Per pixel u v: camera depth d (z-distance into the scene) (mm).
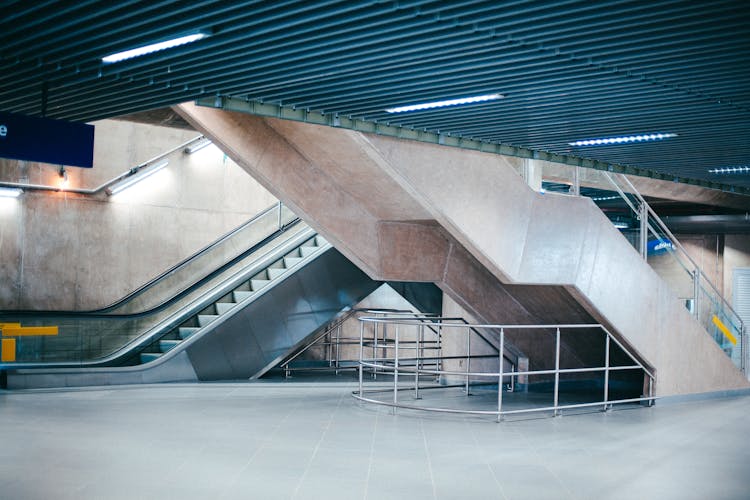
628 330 11891
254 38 6090
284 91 7641
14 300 13578
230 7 5363
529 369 13500
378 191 10328
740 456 8273
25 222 13688
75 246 14211
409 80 7102
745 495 6586
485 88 7227
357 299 14859
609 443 8781
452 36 5852
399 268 11305
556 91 7266
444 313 14281
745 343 14367
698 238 21406
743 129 8688
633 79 6801
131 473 6645
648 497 6414
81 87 7750
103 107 8672
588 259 11414
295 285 13992
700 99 7449
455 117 8469
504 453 7984
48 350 12133
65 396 11180
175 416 9633
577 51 6102
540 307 12648
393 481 6617
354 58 6457
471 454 7867
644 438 9188
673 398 12547
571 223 11211
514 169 10609
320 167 10297
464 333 13828
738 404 12578
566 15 5457
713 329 13828
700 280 13703
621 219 16656
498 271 10539
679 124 8508
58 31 6242
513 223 10555
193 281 14539
